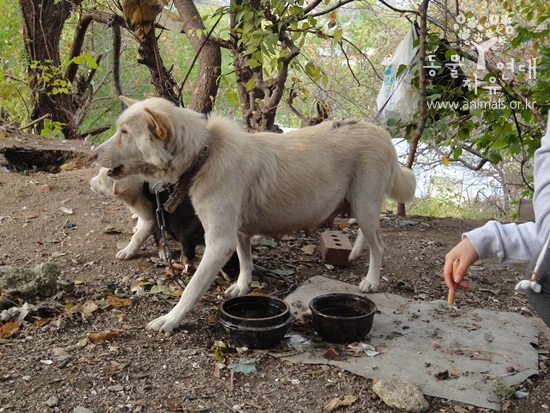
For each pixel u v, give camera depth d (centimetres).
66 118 975
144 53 693
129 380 265
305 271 424
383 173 379
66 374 265
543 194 183
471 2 1101
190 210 368
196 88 696
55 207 495
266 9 548
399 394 257
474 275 438
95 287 363
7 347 285
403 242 504
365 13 1370
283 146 355
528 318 366
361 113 1178
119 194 378
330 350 303
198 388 264
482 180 1415
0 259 392
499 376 287
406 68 565
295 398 261
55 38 957
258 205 345
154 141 304
